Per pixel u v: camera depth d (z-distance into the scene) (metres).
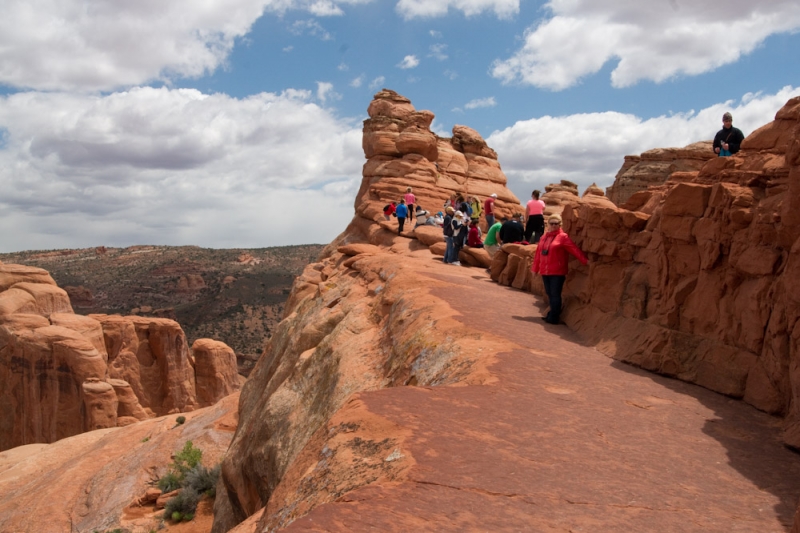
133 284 170.38
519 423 5.78
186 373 78.62
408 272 15.27
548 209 33.84
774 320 6.70
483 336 9.45
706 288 8.09
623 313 9.87
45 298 72.69
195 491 22.69
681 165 37.47
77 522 23.58
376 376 11.16
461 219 20.70
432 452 4.83
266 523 5.13
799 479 5.02
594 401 6.86
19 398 62.44
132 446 30.38
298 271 179.25
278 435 13.43
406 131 37.78
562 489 4.36
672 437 5.89
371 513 3.76
